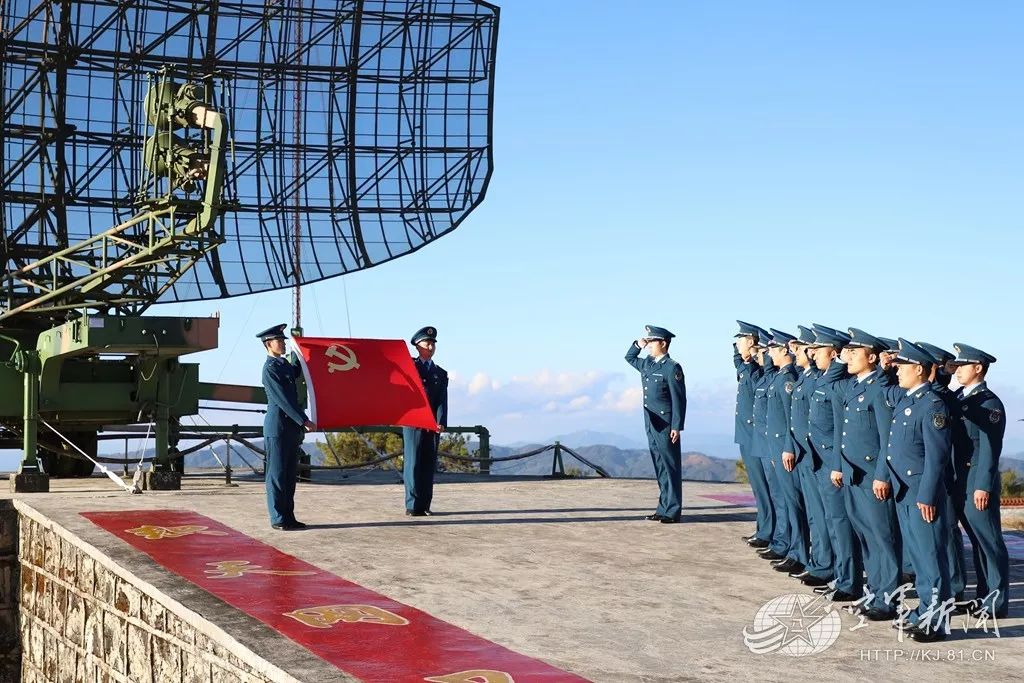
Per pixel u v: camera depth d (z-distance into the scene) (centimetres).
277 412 1359
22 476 1730
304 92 2300
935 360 913
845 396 1017
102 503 1553
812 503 1111
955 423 977
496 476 2316
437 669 783
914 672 794
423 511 1512
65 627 1332
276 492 1359
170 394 1894
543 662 804
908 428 909
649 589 1063
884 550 967
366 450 4281
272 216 2305
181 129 1652
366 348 1498
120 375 1908
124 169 2175
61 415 1888
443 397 1510
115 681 1164
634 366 1532
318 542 1277
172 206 1534
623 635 888
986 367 983
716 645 862
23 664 1505
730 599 1027
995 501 967
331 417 1457
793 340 1212
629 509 1617
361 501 1669
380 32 2309
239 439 1941
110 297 1855
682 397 1495
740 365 1373
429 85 2322
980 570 983
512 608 975
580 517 1524
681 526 1459
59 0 2109
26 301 2052
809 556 1166
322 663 796
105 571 1195
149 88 1571
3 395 1873
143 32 2181
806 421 1115
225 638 875
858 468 982
